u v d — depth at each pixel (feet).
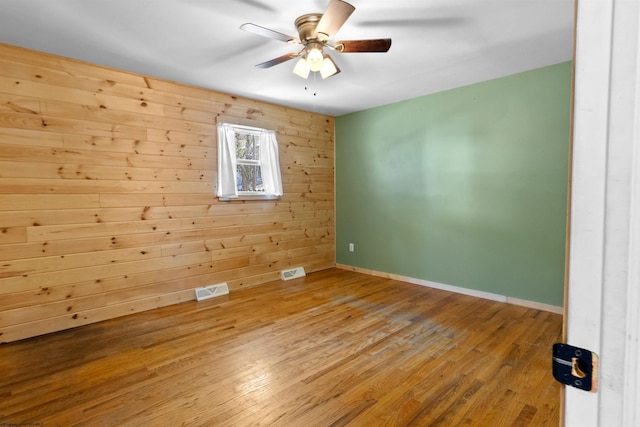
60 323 9.59
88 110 9.93
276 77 11.19
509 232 11.57
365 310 11.09
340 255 17.34
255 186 14.10
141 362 7.80
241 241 13.65
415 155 13.93
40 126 9.17
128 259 10.81
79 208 9.85
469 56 9.61
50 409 6.15
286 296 12.61
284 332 9.41
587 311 1.53
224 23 7.74
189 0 6.83
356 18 7.51
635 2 1.35
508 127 11.37
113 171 10.43
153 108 11.18
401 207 14.57
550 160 10.61
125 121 10.62
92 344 8.72
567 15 7.43
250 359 7.93
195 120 12.16
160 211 11.44
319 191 16.61
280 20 7.66
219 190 12.75
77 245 9.85
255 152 14.12
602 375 1.50
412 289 13.42
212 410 6.12
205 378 7.14
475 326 9.73
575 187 1.54
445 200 13.12
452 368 7.48
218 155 12.69
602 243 1.47
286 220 15.23
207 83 11.78
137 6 7.00
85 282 10.00
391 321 10.14
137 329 9.66
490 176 11.89
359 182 16.17
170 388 6.79
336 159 17.21
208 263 12.69
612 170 1.43
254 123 13.87
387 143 14.88
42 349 8.45
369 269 16.02
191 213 12.18
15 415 5.98
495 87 11.55
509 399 6.38
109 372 7.38
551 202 10.66
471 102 12.16
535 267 11.09
